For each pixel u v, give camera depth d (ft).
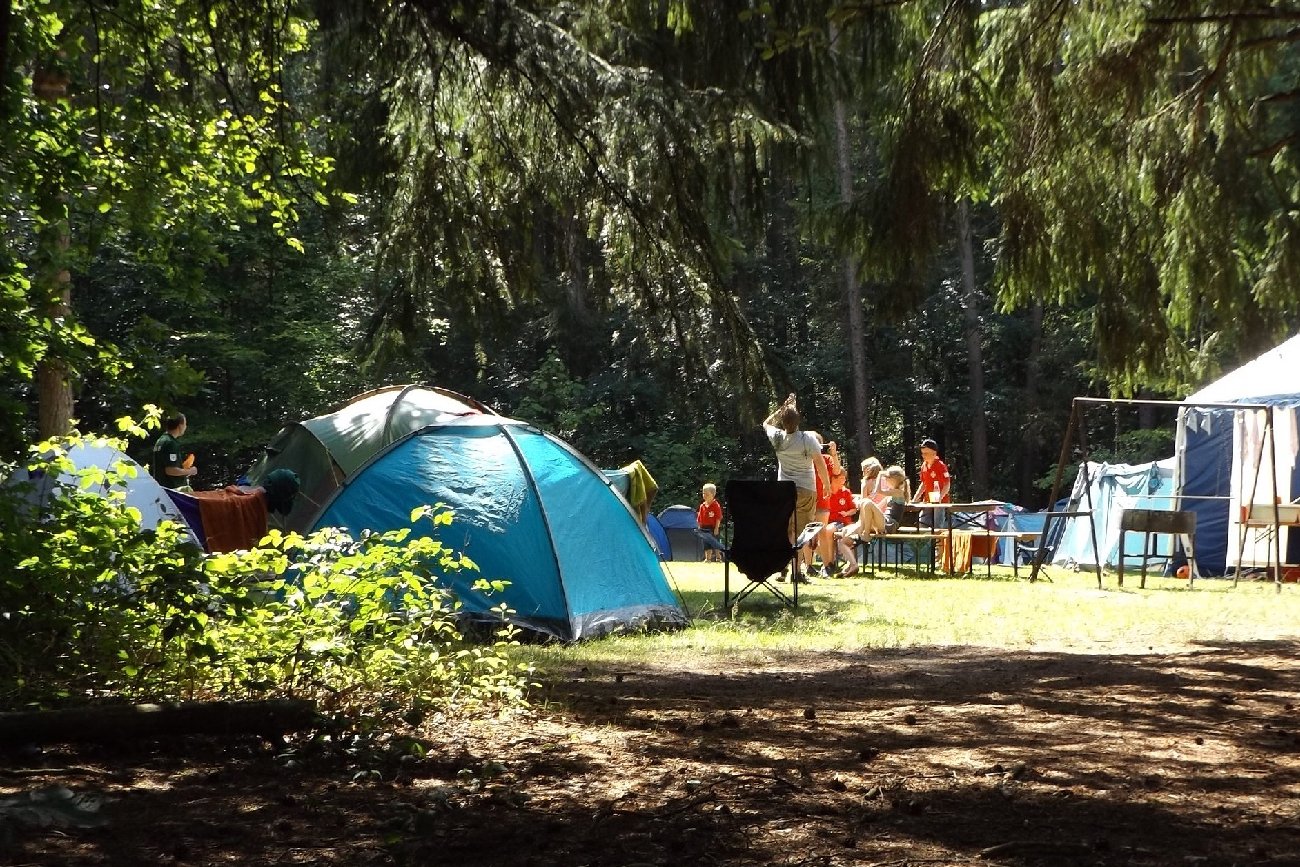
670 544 82.69
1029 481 130.52
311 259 89.56
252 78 25.18
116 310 83.82
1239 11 28.60
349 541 22.34
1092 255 32.76
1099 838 12.78
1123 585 53.01
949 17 29.14
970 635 33.91
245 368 89.45
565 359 120.26
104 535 20.22
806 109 28.73
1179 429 61.26
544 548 33.42
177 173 27.20
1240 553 53.47
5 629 19.56
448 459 34.63
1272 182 33.99
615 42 27.99
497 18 23.89
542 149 25.36
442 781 15.56
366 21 23.82
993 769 16.05
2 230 24.35
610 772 16.03
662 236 25.77
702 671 27.04
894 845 12.59
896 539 59.21
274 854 12.37
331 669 20.80
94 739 16.83
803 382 130.00
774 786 15.14
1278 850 12.37
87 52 26.68
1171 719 19.88
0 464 21.15
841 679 25.62
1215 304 33.91
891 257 31.68
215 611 19.62
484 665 23.44
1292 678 24.71
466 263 26.81
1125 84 30.66
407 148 26.32
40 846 12.50
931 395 130.72
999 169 32.42
